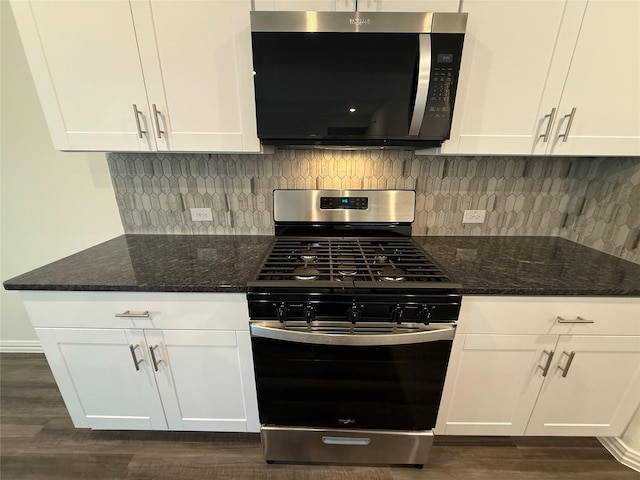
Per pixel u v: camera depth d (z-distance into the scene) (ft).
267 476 4.12
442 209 5.13
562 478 4.12
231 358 3.83
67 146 3.79
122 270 3.79
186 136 3.78
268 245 4.66
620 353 3.70
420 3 3.29
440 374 3.59
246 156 4.86
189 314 3.59
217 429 4.29
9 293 6.05
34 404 5.25
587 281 3.56
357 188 5.01
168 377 3.95
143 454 4.40
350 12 3.14
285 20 3.14
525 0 3.23
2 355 6.43
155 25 3.34
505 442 4.61
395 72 3.35
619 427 4.17
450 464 4.28
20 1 3.21
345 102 3.49
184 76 3.53
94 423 4.29
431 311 3.29
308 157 4.84
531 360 3.77
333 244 4.61
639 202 3.99
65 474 4.16
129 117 3.68
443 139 3.68
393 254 4.19
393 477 4.12
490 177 4.95
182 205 5.17
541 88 3.53
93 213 5.35
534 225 5.21
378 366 3.52
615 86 3.47
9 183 5.15
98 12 3.27
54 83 3.51
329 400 3.75
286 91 3.44
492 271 3.82
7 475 4.17
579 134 3.67
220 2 3.27
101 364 3.91
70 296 3.50
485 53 3.42
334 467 4.23
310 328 3.34
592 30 3.28
